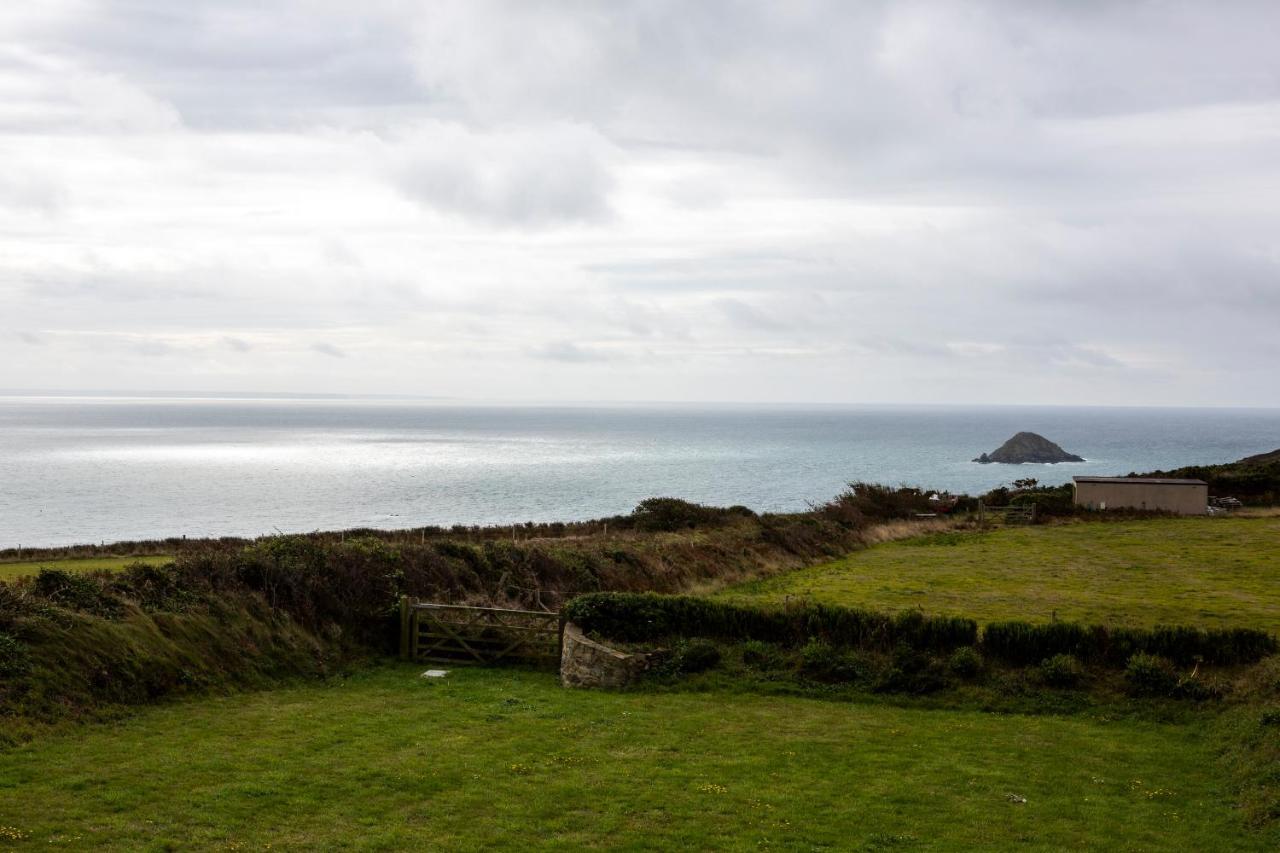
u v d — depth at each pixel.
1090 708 22.64
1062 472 163.88
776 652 26.06
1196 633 24.42
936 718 22.09
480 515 98.44
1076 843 14.30
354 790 15.88
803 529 54.38
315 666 25.05
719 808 15.46
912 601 37.75
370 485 131.75
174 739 18.45
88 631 20.88
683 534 50.91
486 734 19.62
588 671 24.78
